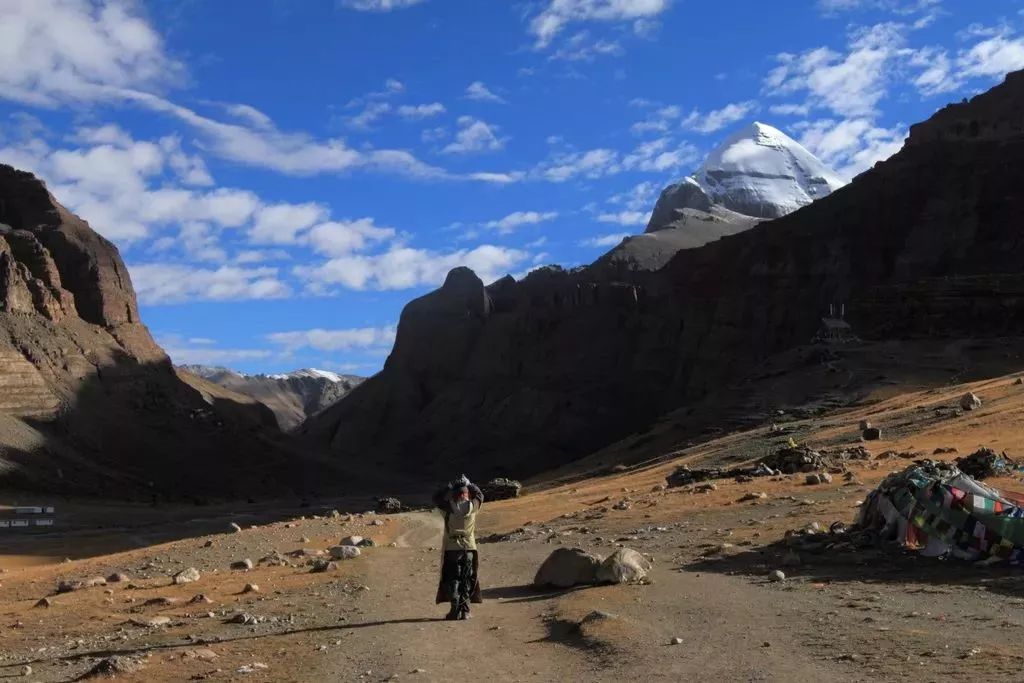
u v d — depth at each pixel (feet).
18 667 35.06
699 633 32.63
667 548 61.87
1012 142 651.66
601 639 32.19
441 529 109.09
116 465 585.63
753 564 49.96
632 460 321.73
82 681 30.35
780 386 354.74
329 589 53.62
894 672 25.21
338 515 144.56
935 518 47.14
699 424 345.92
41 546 263.70
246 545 90.48
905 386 313.53
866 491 78.43
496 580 55.52
